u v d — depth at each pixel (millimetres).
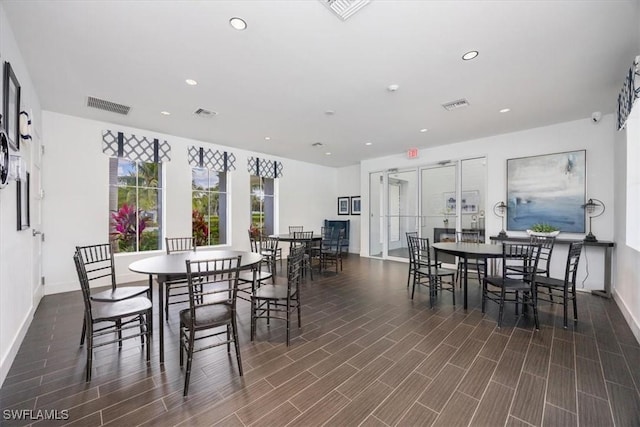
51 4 1865
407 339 2559
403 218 6520
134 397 1731
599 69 2707
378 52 2441
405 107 3680
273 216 7059
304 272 5238
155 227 5051
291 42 2299
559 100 3447
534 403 1687
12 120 2135
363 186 7352
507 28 2115
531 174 4578
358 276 5117
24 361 2143
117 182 4648
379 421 1549
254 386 1855
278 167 7000
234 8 1913
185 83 3021
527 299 3203
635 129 2209
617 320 2963
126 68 2709
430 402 1704
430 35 2205
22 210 2496
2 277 1968
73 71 2760
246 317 3127
